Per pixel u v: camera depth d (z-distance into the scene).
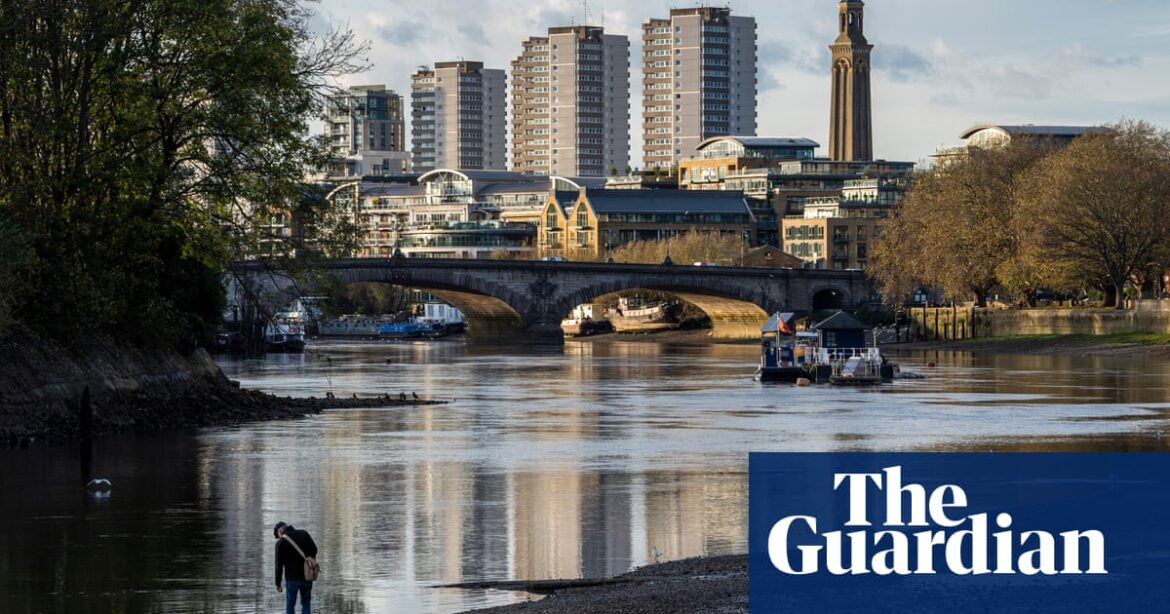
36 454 79.31
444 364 186.12
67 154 89.81
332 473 72.75
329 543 54.28
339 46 94.25
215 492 66.38
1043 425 99.75
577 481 70.25
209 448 82.81
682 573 48.09
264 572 49.16
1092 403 118.62
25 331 88.31
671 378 155.25
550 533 56.34
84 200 91.38
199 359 106.94
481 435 91.25
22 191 88.62
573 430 94.88
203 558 51.47
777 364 152.62
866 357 146.62
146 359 99.00
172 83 90.38
